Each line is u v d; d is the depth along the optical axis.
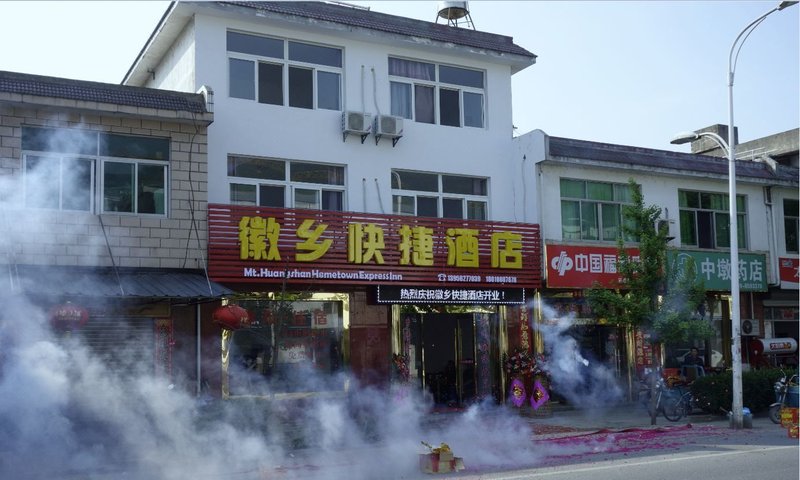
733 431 16.61
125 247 15.20
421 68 20.14
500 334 19.95
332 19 18.36
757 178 24.25
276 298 17.14
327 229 17.25
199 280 15.34
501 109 21.06
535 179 20.42
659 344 19.20
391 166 19.17
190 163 15.98
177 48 18.52
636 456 13.09
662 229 17.98
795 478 10.67
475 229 19.19
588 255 20.75
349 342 17.92
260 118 17.70
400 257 18.06
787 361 25.02
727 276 23.38
